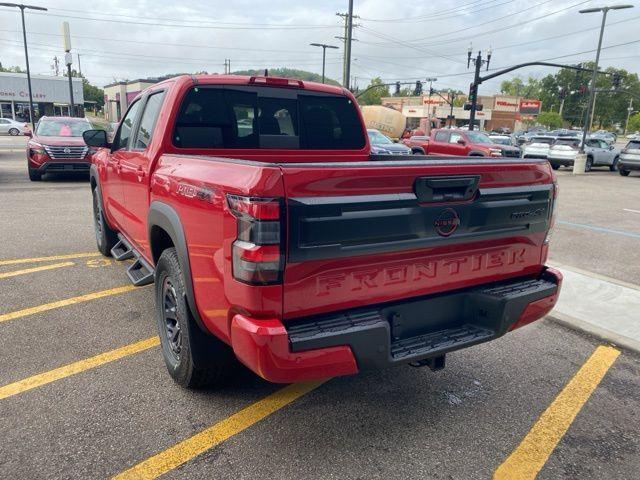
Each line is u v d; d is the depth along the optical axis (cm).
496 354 423
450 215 278
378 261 261
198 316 291
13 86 5400
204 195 265
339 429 308
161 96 395
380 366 261
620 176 2342
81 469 263
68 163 1339
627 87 13938
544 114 11162
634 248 823
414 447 294
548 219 335
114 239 619
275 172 223
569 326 487
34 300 499
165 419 310
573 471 279
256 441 292
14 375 355
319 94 438
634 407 348
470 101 2816
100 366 372
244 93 398
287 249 229
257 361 232
